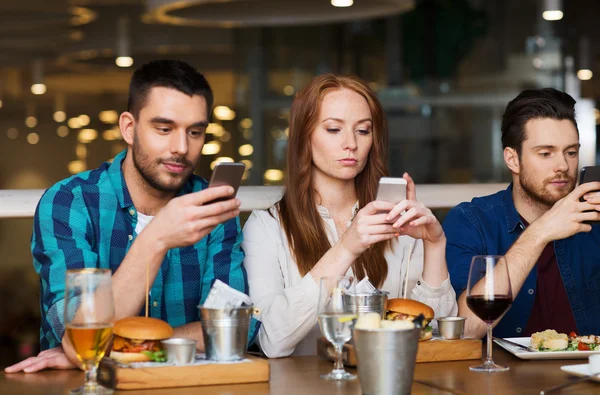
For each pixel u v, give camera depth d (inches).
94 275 55.2
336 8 235.6
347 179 83.3
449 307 78.0
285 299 73.4
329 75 84.3
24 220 93.0
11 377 62.9
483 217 95.3
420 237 75.9
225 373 59.1
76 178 77.4
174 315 78.6
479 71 419.5
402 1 231.3
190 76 71.7
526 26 408.8
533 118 91.2
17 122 539.5
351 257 71.8
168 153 71.8
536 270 91.4
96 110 521.7
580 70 401.1
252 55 422.0
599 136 271.1
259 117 427.2
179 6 225.8
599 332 92.2
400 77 422.9
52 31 370.9
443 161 419.5
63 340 65.9
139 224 77.6
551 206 92.7
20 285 183.3
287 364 67.9
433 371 64.3
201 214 63.2
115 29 376.8
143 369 57.4
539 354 68.1
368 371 53.4
